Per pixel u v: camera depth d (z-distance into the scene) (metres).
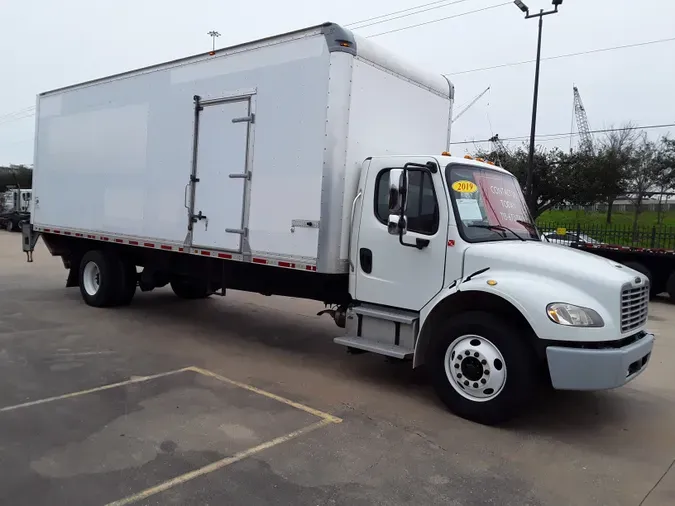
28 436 4.31
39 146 10.57
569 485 3.95
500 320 4.89
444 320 5.48
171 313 9.55
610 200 32.41
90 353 6.79
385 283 5.73
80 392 5.37
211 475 3.80
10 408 4.88
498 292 4.80
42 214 10.46
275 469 3.94
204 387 5.68
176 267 8.63
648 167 33.59
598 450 4.57
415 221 5.54
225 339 7.89
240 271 7.55
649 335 5.18
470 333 5.02
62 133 9.88
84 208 9.34
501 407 4.84
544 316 4.58
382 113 6.32
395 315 5.62
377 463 4.12
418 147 7.00
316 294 6.79
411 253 5.54
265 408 5.15
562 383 4.55
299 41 6.08
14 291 11.25
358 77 5.93
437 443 4.54
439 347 5.21
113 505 3.38
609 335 4.54
